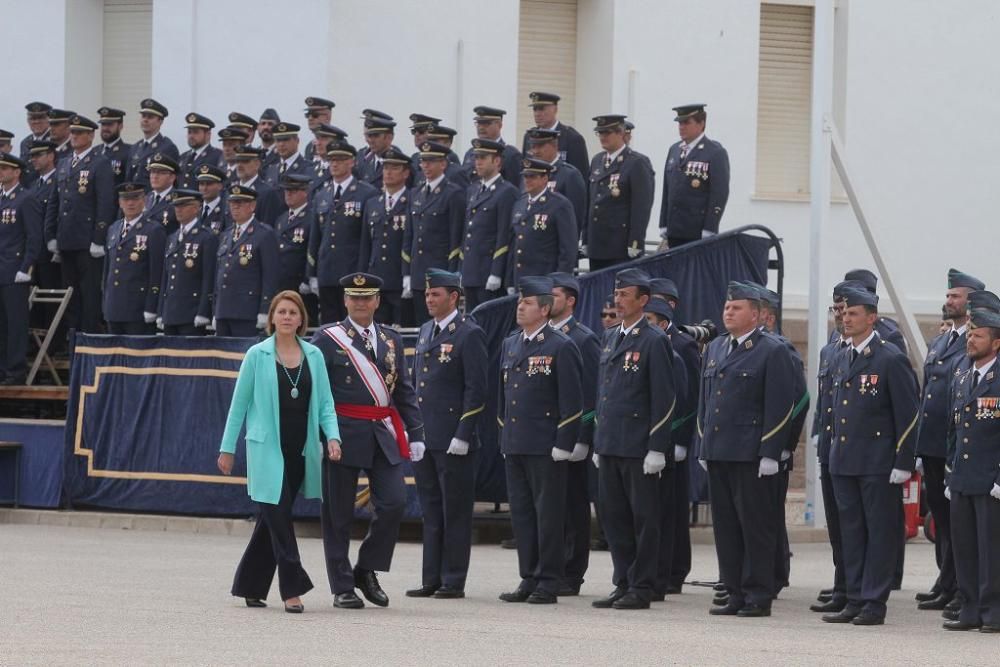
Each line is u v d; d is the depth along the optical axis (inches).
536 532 1855.3
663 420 1797.5
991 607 1668.3
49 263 3083.2
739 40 3489.2
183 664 1298.0
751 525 1779.0
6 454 2751.0
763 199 3489.2
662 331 1839.3
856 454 1752.0
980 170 3609.7
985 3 3612.2
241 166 2891.2
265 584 1695.4
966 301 1846.7
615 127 2583.7
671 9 3459.6
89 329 3029.0
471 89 3420.3
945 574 1892.2
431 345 1862.7
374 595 1753.2
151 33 3491.6
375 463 1745.8
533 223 2470.5
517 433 1841.8
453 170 2684.5
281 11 3366.1
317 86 3363.7
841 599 1829.5
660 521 1879.9
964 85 3599.9
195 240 2817.4
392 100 3385.8
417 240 2637.8
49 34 3469.5
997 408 1678.2
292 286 2842.0
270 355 1669.5
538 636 1523.1
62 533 2527.1
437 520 1860.2
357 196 2760.8
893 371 1740.9
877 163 3550.7
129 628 1513.3
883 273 2785.4
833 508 1854.1
